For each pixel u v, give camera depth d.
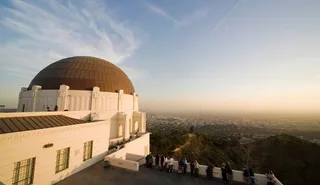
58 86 24.56
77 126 15.88
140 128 31.78
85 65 27.94
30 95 24.78
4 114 12.96
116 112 27.70
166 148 59.66
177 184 13.62
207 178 14.95
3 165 10.21
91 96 24.97
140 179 14.32
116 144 25.06
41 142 12.57
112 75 29.64
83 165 16.34
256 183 14.02
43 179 12.58
